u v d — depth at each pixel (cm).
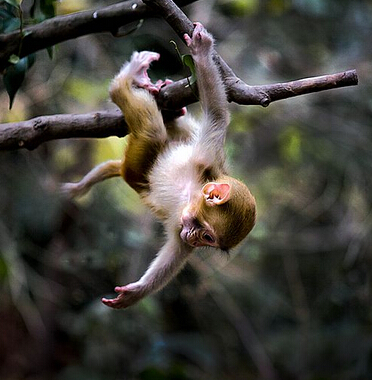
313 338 1262
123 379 1120
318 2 1096
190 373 1214
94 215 1020
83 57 1049
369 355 1172
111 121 557
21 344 1241
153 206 577
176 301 1178
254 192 1223
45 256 1048
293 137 1180
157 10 502
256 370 1329
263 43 1137
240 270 1218
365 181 1175
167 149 571
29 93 1016
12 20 600
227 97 525
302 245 1245
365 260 1189
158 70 1025
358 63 1135
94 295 1053
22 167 1059
